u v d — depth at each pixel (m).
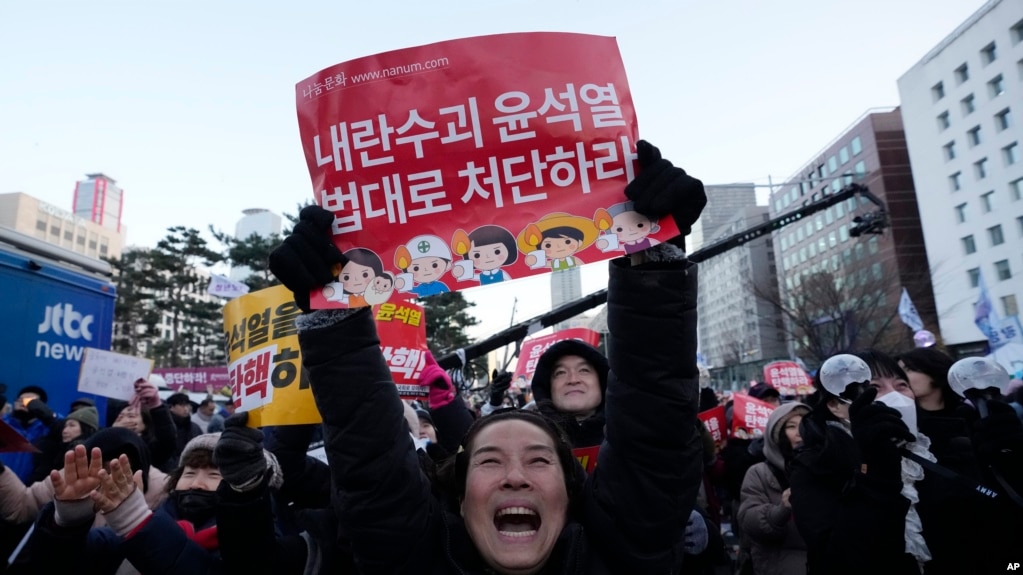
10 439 2.60
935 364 2.87
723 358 71.56
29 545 2.19
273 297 2.59
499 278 1.74
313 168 1.89
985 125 40.84
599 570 1.74
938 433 2.57
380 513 1.71
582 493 1.91
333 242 1.82
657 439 1.70
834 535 2.17
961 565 2.29
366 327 1.81
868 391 2.08
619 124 1.81
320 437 3.41
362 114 1.86
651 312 1.69
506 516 1.79
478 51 1.87
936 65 44.56
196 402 11.78
